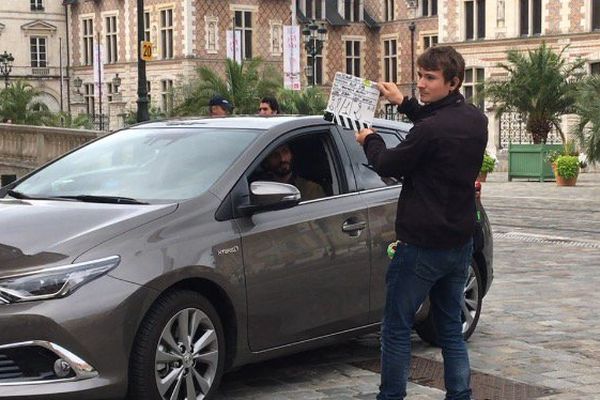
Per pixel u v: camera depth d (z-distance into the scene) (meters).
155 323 5.57
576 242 14.91
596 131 26.48
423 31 66.69
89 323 5.29
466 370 5.57
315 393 6.50
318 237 6.55
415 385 6.70
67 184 6.60
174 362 5.72
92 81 70.81
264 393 6.49
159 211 5.87
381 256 7.00
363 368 7.17
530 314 9.13
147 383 5.54
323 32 44.84
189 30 61.31
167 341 5.66
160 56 63.88
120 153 6.84
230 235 6.04
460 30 53.66
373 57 70.75
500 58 51.72
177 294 5.70
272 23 65.19
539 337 8.19
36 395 5.23
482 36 53.12
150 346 5.54
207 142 6.66
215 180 6.24
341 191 6.89
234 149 6.52
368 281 6.91
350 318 6.82
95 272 5.39
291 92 35.34
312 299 6.52
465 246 5.38
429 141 5.20
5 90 47.72
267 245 6.22
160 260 5.61
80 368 5.29
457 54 5.36
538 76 36.28
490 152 39.59
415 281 5.34
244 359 6.17
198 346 5.84
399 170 5.26
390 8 69.38
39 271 5.32
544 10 49.72
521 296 10.07
